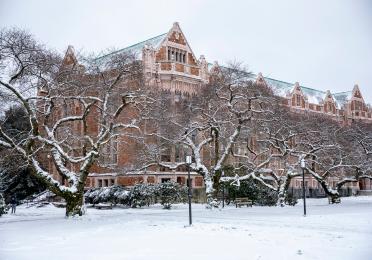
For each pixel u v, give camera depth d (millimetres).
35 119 29188
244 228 20422
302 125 47938
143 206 44531
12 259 13133
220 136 42000
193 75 55750
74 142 41562
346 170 51938
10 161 43219
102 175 55625
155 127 40625
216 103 40906
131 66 33469
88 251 14445
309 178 76562
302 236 17188
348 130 53531
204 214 31625
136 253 13773
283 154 45125
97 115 43438
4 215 35719
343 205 41875
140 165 41844
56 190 29844
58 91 31109
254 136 50438
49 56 31500
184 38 57625
